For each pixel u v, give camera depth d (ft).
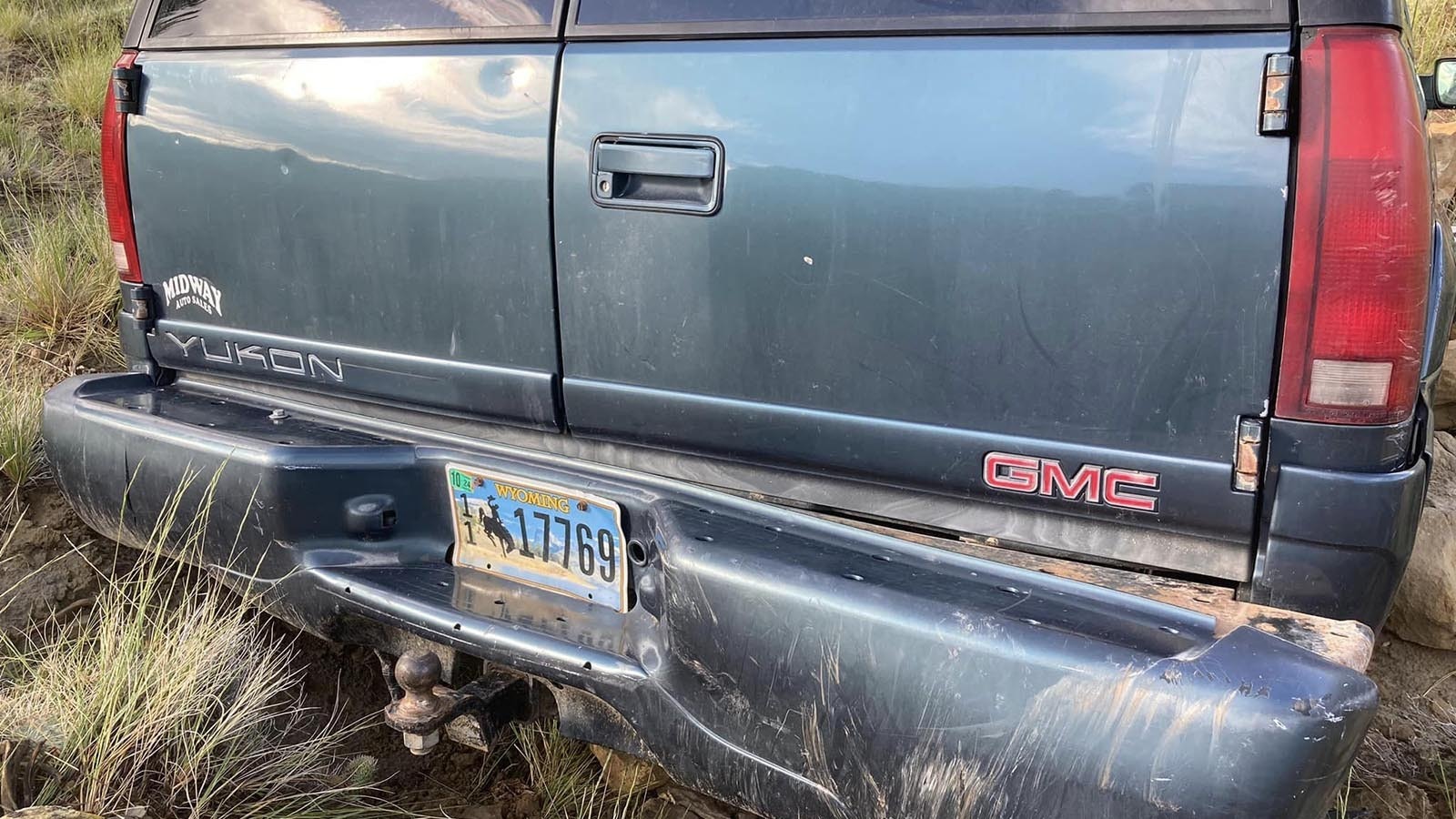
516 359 7.66
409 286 7.93
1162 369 5.90
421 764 9.09
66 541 10.87
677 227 6.86
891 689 5.88
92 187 18.44
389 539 8.37
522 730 8.86
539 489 7.80
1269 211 5.55
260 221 8.53
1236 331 5.72
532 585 8.01
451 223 7.62
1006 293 6.13
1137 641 5.52
